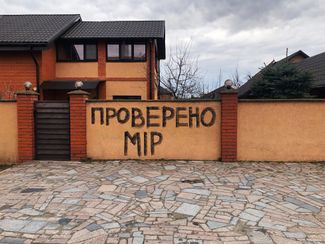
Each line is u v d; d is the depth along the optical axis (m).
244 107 8.00
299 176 6.59
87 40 15.74
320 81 13.74
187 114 8.13
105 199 5.06
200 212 4.52
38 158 8.25
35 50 13.15
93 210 4.59
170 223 4.13
